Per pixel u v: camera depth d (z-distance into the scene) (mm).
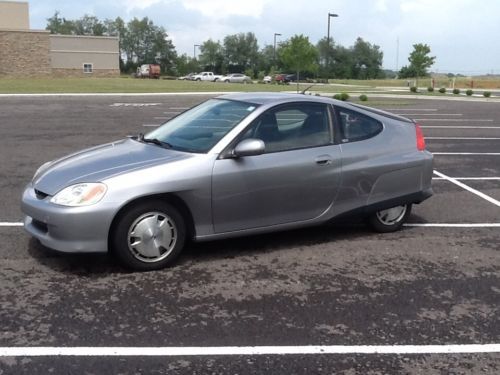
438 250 5469
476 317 4016
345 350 3508
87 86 35719
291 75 74125
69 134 13977
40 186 4719
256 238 5668
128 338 3588
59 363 3283
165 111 20922
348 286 4520
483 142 13766
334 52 109562
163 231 4703
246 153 4773
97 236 4434
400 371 3291
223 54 126250
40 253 5094
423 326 3859
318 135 5352
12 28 50781
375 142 5648
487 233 6086
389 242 5684
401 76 94562
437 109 24672
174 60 122938
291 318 3924
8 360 3309
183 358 3369
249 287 4441
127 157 4902
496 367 3357
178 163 4699
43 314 3896
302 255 5219
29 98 25969
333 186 5344
